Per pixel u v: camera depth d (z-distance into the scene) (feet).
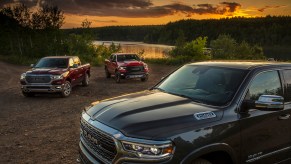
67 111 32.17
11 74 76.79
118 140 9.77
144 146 9.36
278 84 13.79
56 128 25.12
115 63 61.62
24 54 136.26
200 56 138.82
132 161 9.50
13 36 143.13
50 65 44.09
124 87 53.16
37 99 40.34
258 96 12.74
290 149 13.84
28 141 21.56
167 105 11.84
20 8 141.49
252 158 12.07
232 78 13.00
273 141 12.94
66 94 42.19
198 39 143.02
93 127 11.10
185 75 15.24
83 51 144.66
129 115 10.87
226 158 11.25
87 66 54.60
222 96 12.30
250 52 174.91
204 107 11.59
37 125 26.16
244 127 11.59
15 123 26.84
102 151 10.69
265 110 11.34
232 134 11.04
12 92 47.09
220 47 173.17
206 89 13.23
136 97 13.32
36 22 141.79
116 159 9.84
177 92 13.91
